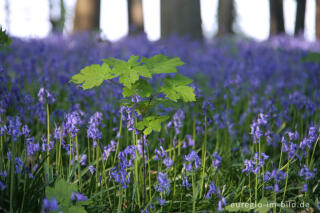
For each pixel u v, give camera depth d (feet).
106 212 8.14
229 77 17.44
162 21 49.60
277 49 28.53
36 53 20.92
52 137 9.61
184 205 8.39
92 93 13.26
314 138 8.34
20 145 9.00
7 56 20.67
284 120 12.89
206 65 22.61
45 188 7.43
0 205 7.25
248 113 13.82
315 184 8.97
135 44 30.99
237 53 28.68
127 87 6.97
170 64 7.20
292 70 20.97
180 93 7.01
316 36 62.69
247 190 9.04
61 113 10.99
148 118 7.25
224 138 12.51
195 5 48.26
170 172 9.56
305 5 63.62
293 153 8.50
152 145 11.13
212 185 7.46
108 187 8.80
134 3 58.44
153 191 8.93
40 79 10.71
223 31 77.10
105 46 27.30
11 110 11.62
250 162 8.13
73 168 8.59
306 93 16.51
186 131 12.92
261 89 17.83
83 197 6.88
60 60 19.74
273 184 8.98
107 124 12.78
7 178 7.64
